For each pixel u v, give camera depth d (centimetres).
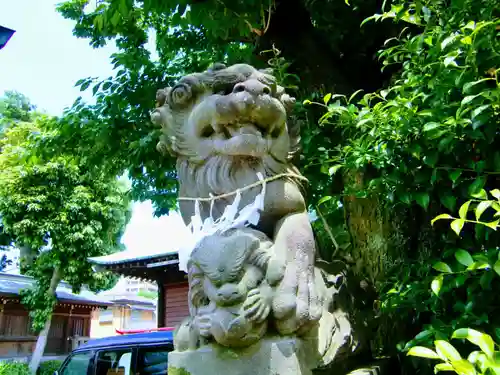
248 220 134
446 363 87
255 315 114
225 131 136
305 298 122
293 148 152
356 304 169
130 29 429
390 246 205
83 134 405
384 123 162
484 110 130
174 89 146
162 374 409
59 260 1002
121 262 803
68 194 1012
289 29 273
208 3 258
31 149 435
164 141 148
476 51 133
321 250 187
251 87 129
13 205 966
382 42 254
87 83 403
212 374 117
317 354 128
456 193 158
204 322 118
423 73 159
